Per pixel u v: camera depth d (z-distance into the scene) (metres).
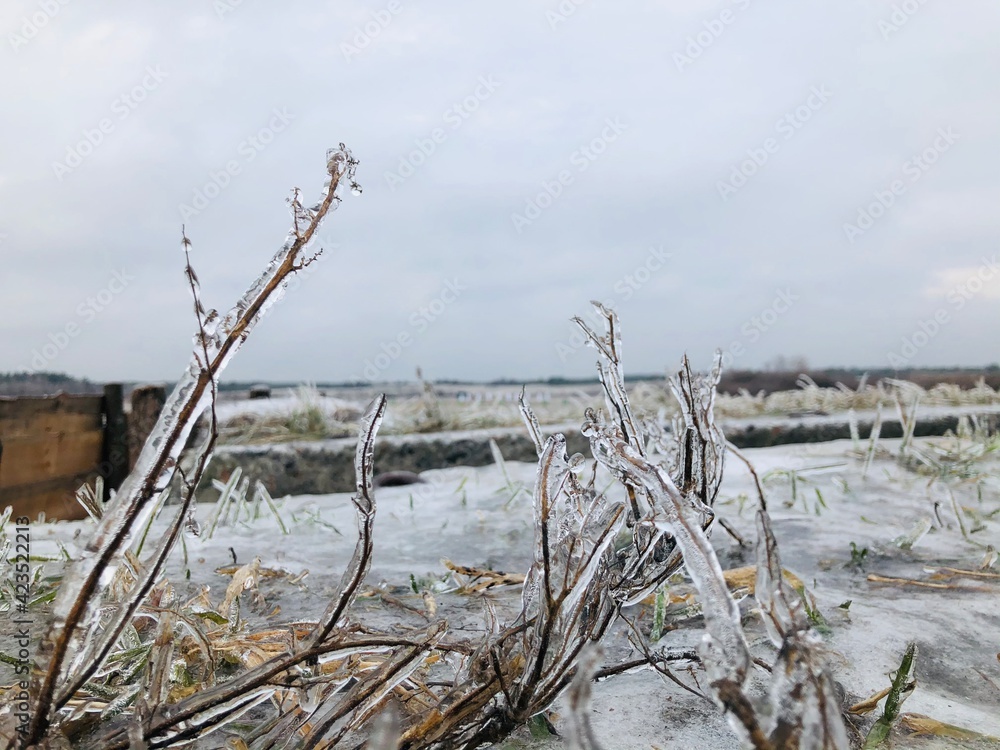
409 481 4.82
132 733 0.83
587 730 0.67
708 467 1.42
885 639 1.57
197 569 2.34
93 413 5.25
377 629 1.66
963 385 8.10
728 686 0.69
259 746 0.98
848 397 7.16
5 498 4.25
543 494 1.02
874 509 3.11
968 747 1.10
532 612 1.10
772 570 0.78
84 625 0.82
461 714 0.98
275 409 6.60
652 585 1.36
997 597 1.89
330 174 0.93
